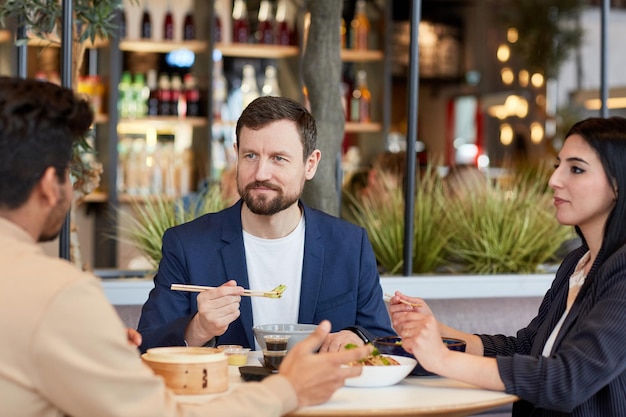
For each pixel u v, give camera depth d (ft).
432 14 30.32
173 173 22.94
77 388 5.37
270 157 8.61
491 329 12.72
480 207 14.98
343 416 6.16
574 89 30.96
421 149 29.68
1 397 5.36
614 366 6.89
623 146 7.47
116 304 12.00
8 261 5.49
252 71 24.17
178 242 9.14
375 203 15.85
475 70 30.73
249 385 6.18
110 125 22.44
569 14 30.12
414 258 14.38
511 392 6.90
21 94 5.68
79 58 13.29
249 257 9.04
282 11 24.43
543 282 13.69
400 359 7.57
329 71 13.08
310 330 8.25
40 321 5.30
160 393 5.73
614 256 7.27
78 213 22.59
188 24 23.47
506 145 30.81
